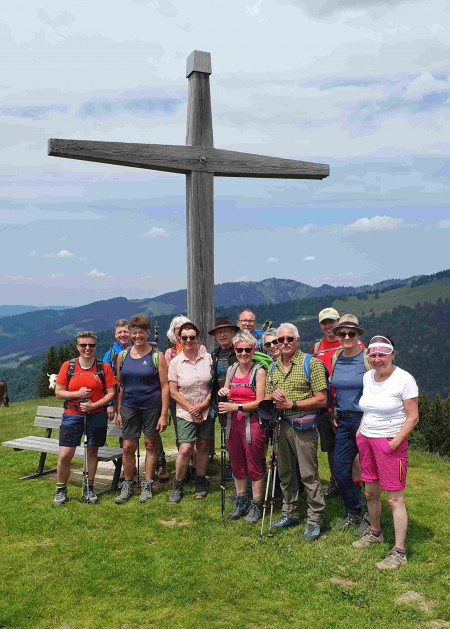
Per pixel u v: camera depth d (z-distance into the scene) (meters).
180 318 6.94
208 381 6.37
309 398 5.34
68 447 6.27
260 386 5.68
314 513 5.33
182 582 4.44
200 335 7.01
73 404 6.29
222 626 3.82
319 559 4.82
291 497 5.59
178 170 6.92
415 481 7.55
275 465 5.38
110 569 4.66
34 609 4.03
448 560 4.80
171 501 6.31
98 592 4.29
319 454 8.61
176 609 4.05
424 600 4.18
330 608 4.05
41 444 7.53
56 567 4.69
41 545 5.17
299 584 4.40
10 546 5.14
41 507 6.13
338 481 5.47
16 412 15.66
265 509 5.91
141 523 5.69
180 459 6.30
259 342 6.99
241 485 5.87
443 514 6.05
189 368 6.37
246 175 7.27
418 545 5.11
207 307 7.03
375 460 4.88
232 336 6.37
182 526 5.62
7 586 4.36
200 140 7.03
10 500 6.41
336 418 5.38
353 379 5.27
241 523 5.65
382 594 4.25
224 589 4.32
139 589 4.34
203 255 7.01
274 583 4.43
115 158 6.46
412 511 6.15
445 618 3.93
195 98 7.02
